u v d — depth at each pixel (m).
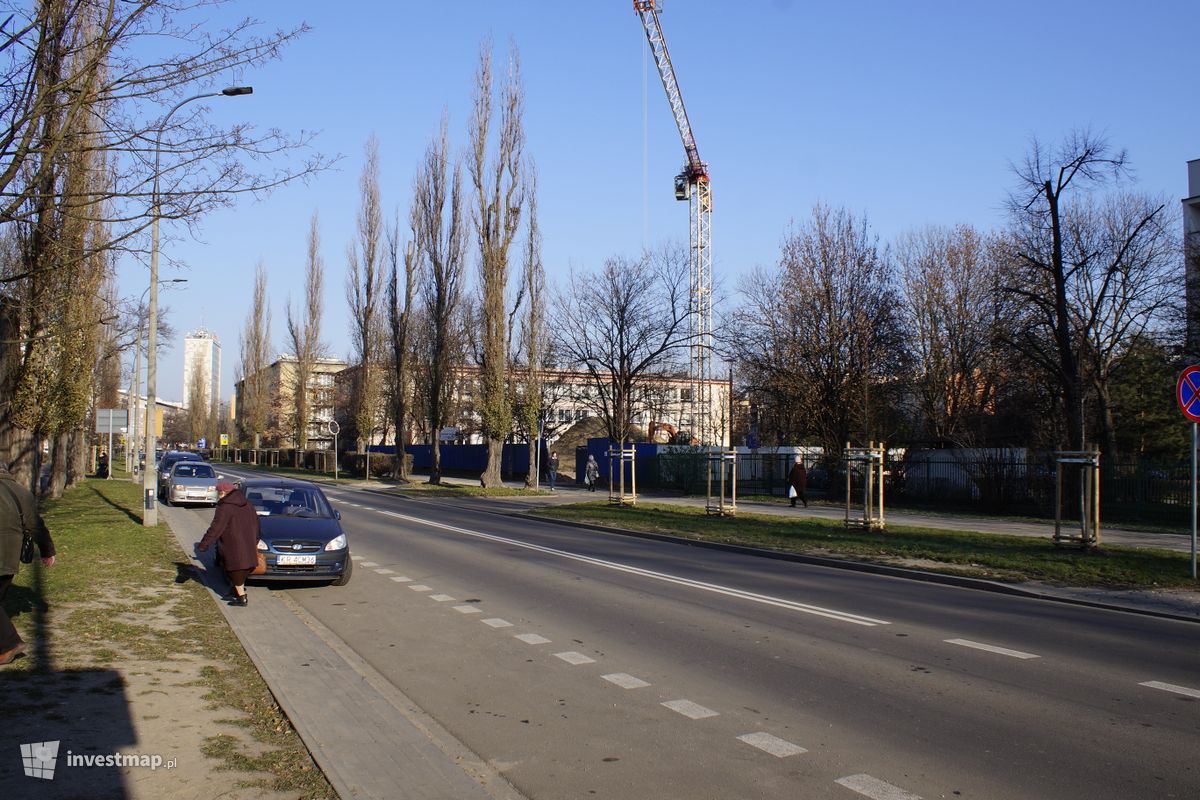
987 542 17.81
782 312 35.09
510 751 5.66
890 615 10.69
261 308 77.94
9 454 16.09
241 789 4.77
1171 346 31.30
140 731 5.64
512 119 38.91
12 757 5.07
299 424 70.50
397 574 13.87
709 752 5.65
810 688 7.21
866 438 32.50
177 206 8.34
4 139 7.55
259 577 11.63
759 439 44.22
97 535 16.81
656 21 83.56
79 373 26.92
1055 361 29.78
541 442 51.56
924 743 5.82
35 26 7.64
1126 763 5.45
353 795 4.75
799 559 16.55
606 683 7.38
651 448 46.25
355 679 7.29
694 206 83.88
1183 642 9.38
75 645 7.84
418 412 68.38
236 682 7.03
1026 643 9.12
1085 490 16.23
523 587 12.63
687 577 13.82
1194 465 13.60
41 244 10.62
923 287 44.31
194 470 27.53
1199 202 37.69
